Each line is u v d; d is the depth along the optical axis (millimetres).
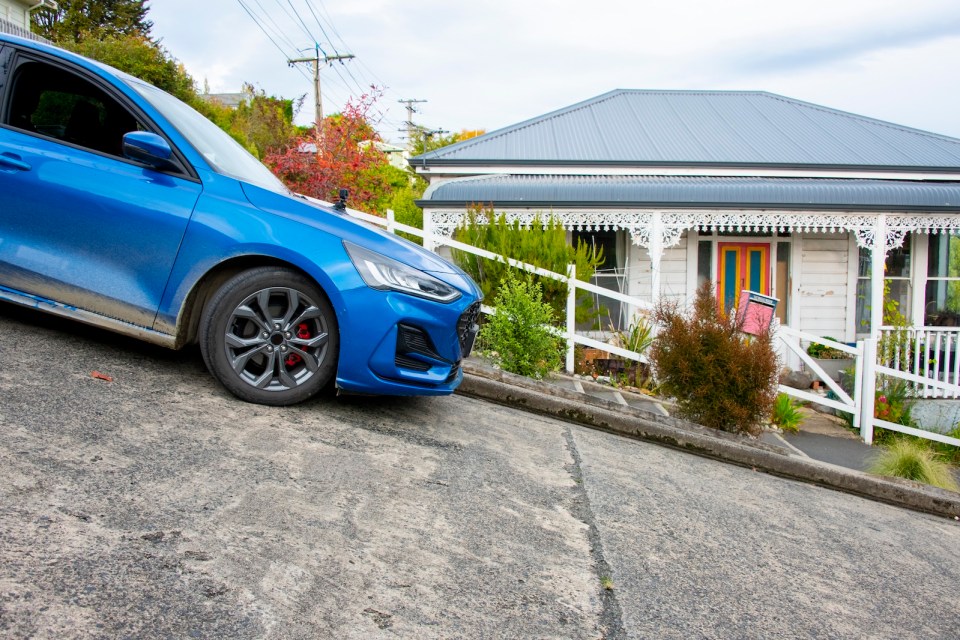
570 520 3166
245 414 3434
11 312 4199
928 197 9625
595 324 10789
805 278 11430
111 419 3053
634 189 9555
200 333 3520
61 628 1713
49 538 2084
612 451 4582
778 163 11055
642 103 15102
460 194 9602
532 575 2562
